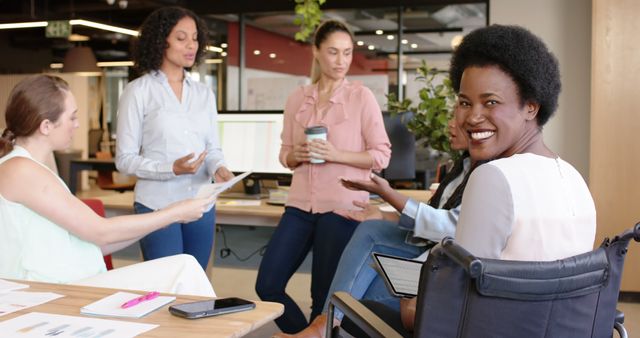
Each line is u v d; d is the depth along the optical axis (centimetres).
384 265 187
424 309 117
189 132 313
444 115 433
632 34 466
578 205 138
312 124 307
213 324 149
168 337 140
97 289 182
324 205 297
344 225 295
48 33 902
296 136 313
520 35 139
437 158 568
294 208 306
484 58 140
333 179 297
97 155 1048
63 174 1130
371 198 413
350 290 255
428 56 871
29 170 219
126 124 307
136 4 906
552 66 140
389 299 258
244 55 920
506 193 130
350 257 258
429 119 436
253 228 816
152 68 311
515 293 118
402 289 169
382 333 137
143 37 309
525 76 138
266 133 439
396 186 494
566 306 126
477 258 113
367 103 301
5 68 1446
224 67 965
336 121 302
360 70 909
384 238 256
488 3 777
